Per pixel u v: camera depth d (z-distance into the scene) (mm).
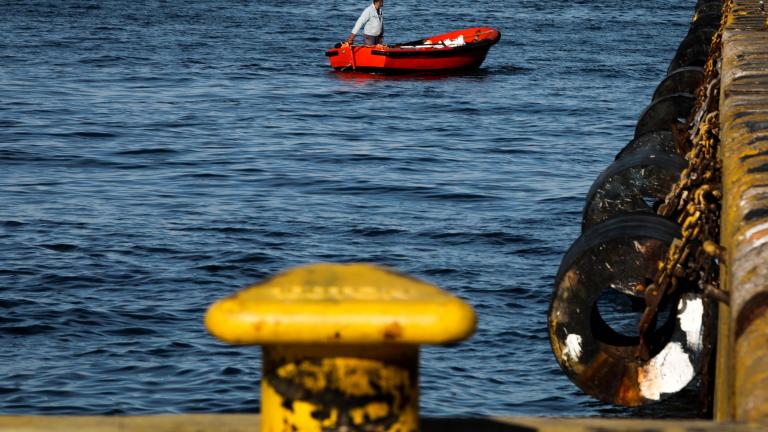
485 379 19969
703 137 17016
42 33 86938
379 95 65625
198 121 54781
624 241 15305
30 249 28750
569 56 81750
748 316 6930
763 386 5500
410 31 95250
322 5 109812
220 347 21734
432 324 3906
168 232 31250
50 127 51250
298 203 35938
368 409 4184
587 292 15531
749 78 18156
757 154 12133
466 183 39938
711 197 15008
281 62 77625
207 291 26000
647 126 29766
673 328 15273
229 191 37812
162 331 22812
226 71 72875
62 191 37094
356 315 3906
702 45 42594
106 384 19766
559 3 114188
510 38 90750
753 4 38000
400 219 33750
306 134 52062
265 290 4094
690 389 18344
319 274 4242
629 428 4871
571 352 15703
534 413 18266
